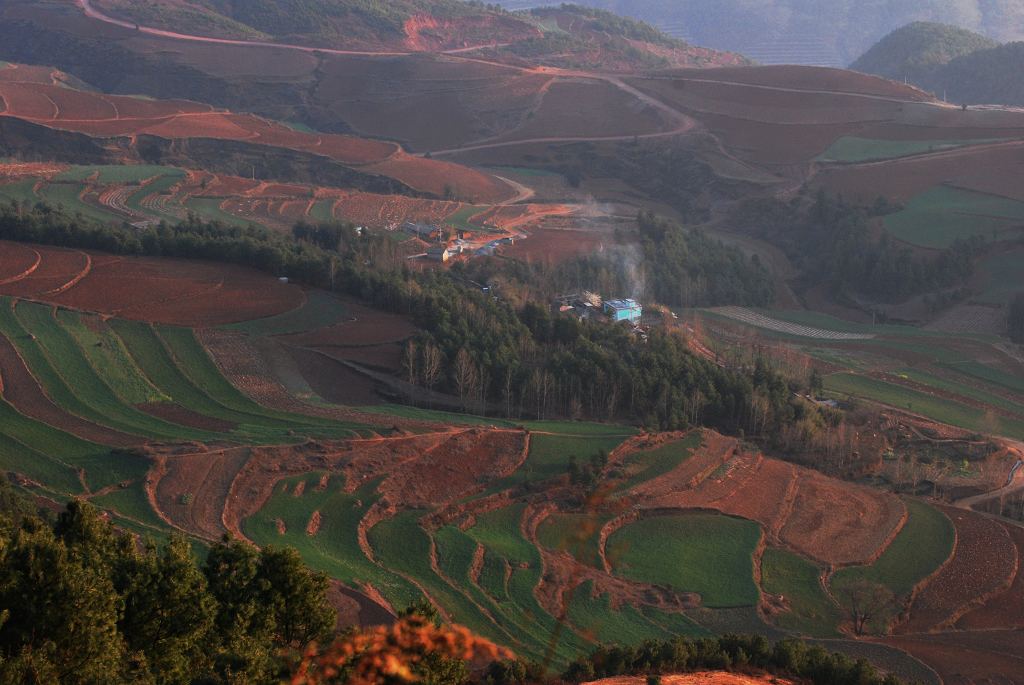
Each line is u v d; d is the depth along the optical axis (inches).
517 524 3978.8
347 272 6402.6
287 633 2209.6
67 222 6756.9
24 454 4025.6
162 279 6245.1
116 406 4611.2
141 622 1974.7
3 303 5556.1
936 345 7416.3
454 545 3735.2
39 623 1777.8
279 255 6496.1
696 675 2603.3
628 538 4018.2
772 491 4547.2
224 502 3806.6
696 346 6727.4
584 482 4313.5
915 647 3422.7
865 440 5506.9
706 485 4475.9
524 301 6643.7
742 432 5359.3
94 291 5930.1
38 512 3297.2
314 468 4153.5
